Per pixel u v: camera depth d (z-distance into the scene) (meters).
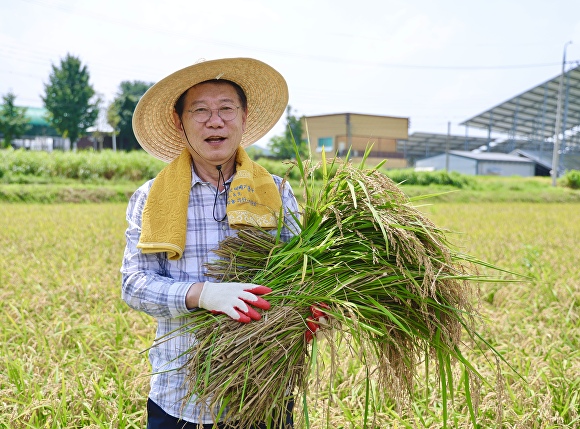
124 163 28.36
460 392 3.63
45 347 4.20
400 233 2.10
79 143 54.81
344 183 2.27
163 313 2.10
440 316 2.23
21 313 5.17
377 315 2.17
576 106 67.00
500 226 14.95
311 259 2.17
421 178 36.28
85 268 7.28
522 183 39.41
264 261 2.25
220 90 2.26
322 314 2.06
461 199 31.70
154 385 2.24
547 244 11.35
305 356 2.13
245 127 2.69
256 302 2.02
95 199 23.81
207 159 2.24
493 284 6.54
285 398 2.10
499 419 2.28
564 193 35.81
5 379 3.72
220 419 2.12
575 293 6.14
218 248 2.26
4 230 12.02
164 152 2.62
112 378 3.67
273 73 2.42
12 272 7.24
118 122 49.25
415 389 3.71
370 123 54.69
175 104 2.36
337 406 3.54
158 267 2.24
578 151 65.94
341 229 2.14
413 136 68.31
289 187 2.50
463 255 2.31
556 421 3.31
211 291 2.04
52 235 11.35
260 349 2.02
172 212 2.18
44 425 3.18
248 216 2.22
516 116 65.94
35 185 24.36
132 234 2.24
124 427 3.19
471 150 79.38
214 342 2.04
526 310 5.76
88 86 46.66
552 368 3.95
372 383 3.58
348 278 2.13
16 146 49.53
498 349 4.52
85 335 4.54
